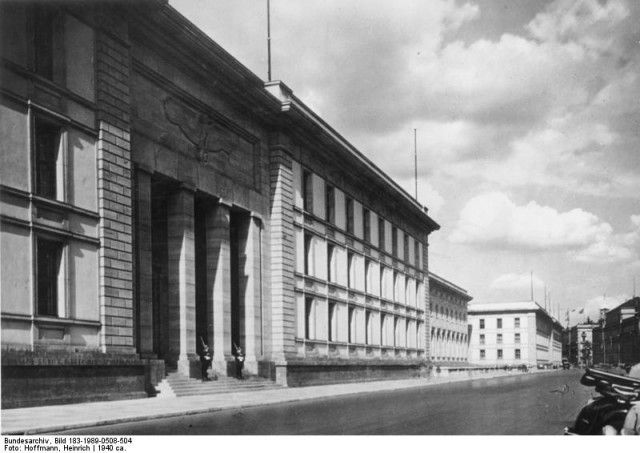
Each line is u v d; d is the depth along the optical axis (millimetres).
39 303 19625
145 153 25188
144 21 24375
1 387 17641
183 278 27188
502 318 120500
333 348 41375
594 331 162250
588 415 11742
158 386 24328
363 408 20219
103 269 21719
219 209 30406
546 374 73250
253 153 34125
